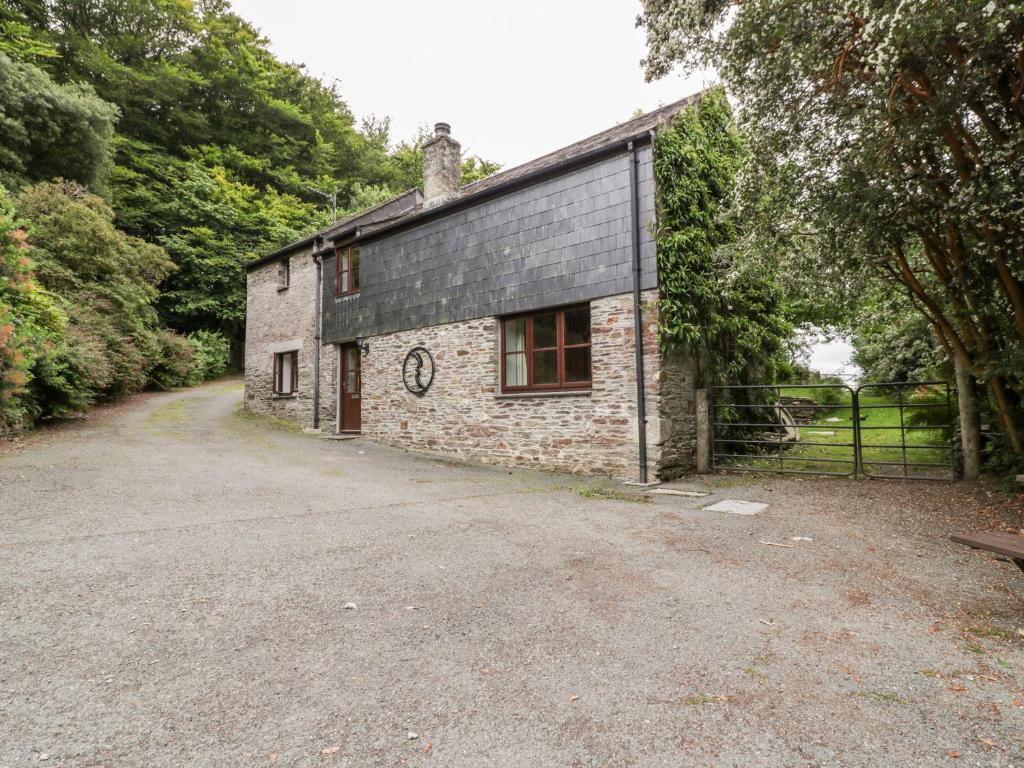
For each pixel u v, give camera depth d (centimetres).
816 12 447
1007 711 210
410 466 864
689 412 813
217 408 1530
